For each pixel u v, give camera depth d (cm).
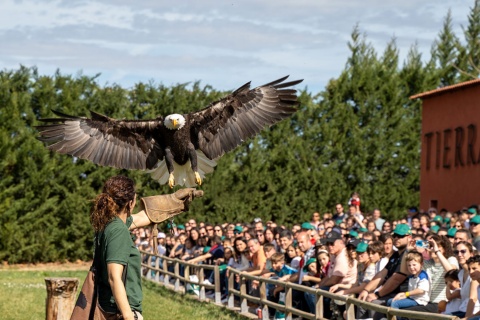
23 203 3191
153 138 778
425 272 1134
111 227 621
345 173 3528
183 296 1956
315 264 1409
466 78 4203
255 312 1594
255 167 3425
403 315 943
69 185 3272
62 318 817
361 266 1333
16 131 3238
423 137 3238
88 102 3350
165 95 3403
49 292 821
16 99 3253
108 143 767
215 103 796
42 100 3284
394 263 1213
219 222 3347
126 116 3356
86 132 763
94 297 627
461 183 2912
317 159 3497
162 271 2275
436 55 4812
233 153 3441
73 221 3253
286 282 1341
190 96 3425
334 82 3772
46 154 3222
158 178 777
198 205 3322
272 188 3428
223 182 3372
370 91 3638
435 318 877
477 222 1463
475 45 4941
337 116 3569
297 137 3497
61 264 3266
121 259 612
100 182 3312
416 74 3769
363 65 3809
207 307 1716
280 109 812
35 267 3173
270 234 1756
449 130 3020
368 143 3562
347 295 1146
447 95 3045
